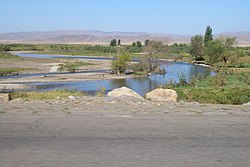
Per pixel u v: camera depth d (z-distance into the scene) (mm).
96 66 95875
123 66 78125
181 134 7375
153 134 7352
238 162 5684
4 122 8352
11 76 72562
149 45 84750
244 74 61750
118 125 8094
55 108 10203
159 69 81625
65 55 158250
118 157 5863
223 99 20375
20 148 6336
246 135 7359
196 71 81625
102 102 11328
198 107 10602
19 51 189625
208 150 6312
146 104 11023
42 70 85812
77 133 7391
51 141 6793
